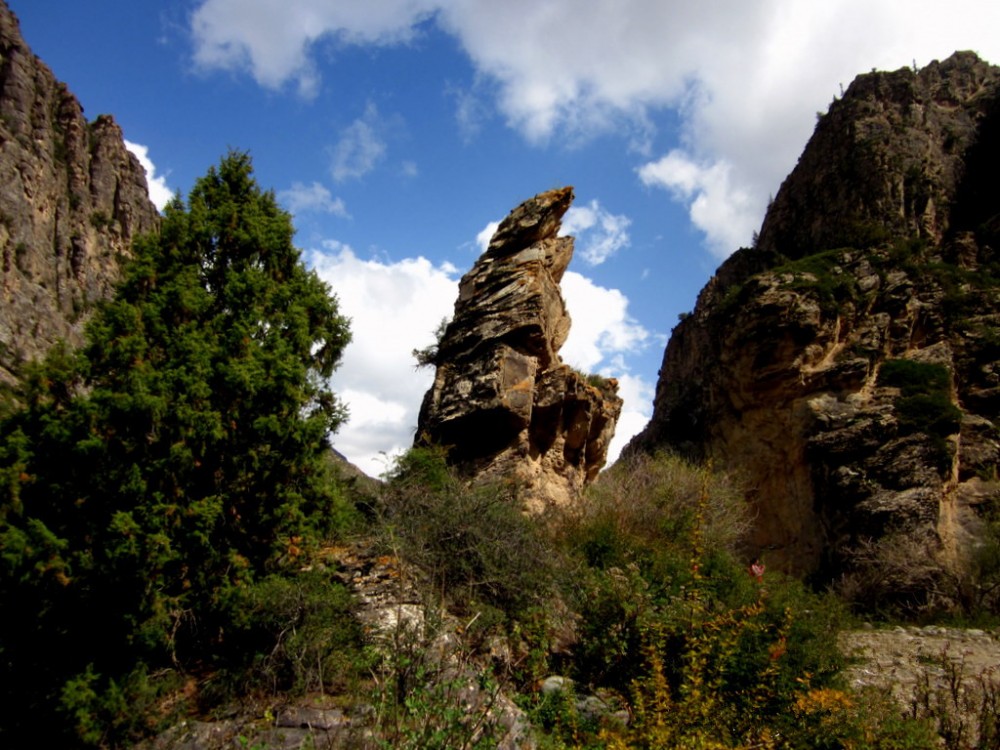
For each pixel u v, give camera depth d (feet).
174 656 27.73
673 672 28.45
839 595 68.69
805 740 24.58
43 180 252.83
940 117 139.54
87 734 24.61
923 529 73.36
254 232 35.24
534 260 64.54
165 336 31.07
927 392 84.53
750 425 93.35
